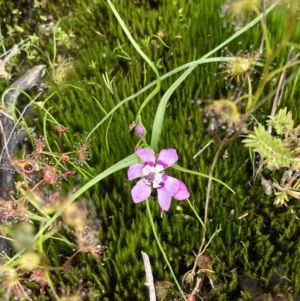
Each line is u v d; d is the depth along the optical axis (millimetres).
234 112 87
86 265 110
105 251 111
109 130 123
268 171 114
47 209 94
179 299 107
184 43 133
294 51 126
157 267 109
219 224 111
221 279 109
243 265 110
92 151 121
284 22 130
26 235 90
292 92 117
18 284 101
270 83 121
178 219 112
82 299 109
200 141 119
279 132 101
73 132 125
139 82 129
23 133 125
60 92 131
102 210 115
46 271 92
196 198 114
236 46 130
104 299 107
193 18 137
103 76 124
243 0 87
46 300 108
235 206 112
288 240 110
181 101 125
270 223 113
